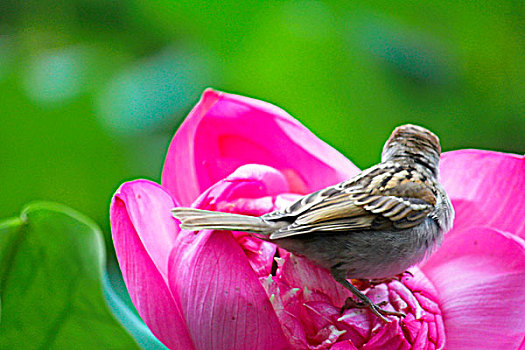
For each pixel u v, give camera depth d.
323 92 3.18
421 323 3.12
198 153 3.15
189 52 3.18
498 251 3.14
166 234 3.12
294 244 3.12
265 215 3.11
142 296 3.10
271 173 3.13
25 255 3.06
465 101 3.19
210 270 3.10
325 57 3.18
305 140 3.14
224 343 3.10
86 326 3.06
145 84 3.17
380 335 3.11
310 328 3.11
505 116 3.19
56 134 3.16
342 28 3.18
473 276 3.14
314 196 3.12
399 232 3.12
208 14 3.18
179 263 3.10
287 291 3.11
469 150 3.16
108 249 3.16
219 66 3.18
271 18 3.18
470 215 3.16
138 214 3.11
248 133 3.15
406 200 3.13
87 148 3.16
